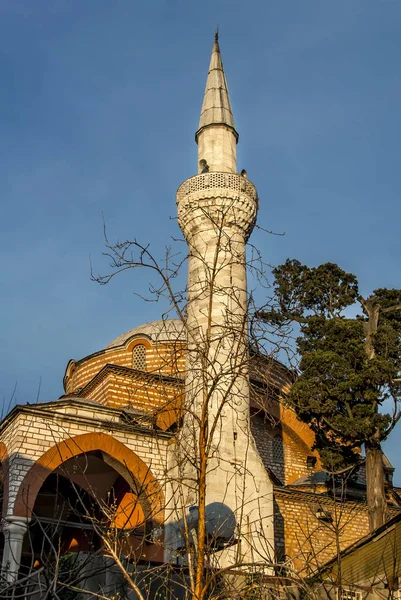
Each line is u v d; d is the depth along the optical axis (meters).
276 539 28.22
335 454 28.05
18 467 23.62
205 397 11.32
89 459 27.12
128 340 39.12
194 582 10.70
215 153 31.59
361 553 16.77
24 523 22.80
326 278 33.06
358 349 28.05
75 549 28.95
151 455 26.16
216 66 34.69
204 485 10.43
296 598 12.75
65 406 26.34
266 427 37.84
